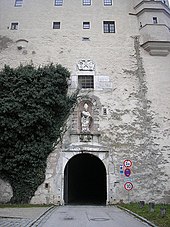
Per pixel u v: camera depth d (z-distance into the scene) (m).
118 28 21.83
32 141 17.02
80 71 20.14
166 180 17.59
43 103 17.30
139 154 18.05
